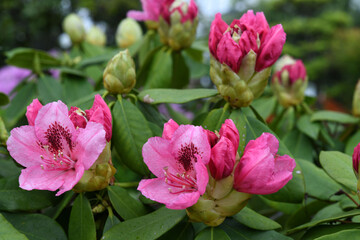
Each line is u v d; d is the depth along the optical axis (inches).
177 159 8.3
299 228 9.7
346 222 9.6
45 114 8.7
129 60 11.0
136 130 10.5
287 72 15.1
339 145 15.3
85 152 8.3
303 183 10.0
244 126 10.2
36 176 8.7
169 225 8.7
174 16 14.0
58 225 9.3
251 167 7.8
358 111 14.7
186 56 19.3
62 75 17.3
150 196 8.0
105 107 8.9
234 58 9.6
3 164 11.4
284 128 17.8
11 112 15.8
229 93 9.9
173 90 11.3
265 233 9.0
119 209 9.5
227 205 8.2
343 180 10.1
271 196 10.0
